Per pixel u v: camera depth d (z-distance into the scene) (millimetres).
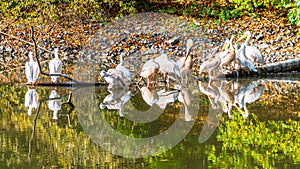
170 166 9602
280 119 12758
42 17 23438
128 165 9656
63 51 21359
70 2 23750
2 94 15305
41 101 14555
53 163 9734
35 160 9875
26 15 23719
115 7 23875
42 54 21172
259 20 22719
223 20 23125
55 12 23250
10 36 22031
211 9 23984
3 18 23734
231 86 16641
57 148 10586
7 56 20953
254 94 15500
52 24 23188
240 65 17781
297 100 14641
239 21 22891
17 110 13562
